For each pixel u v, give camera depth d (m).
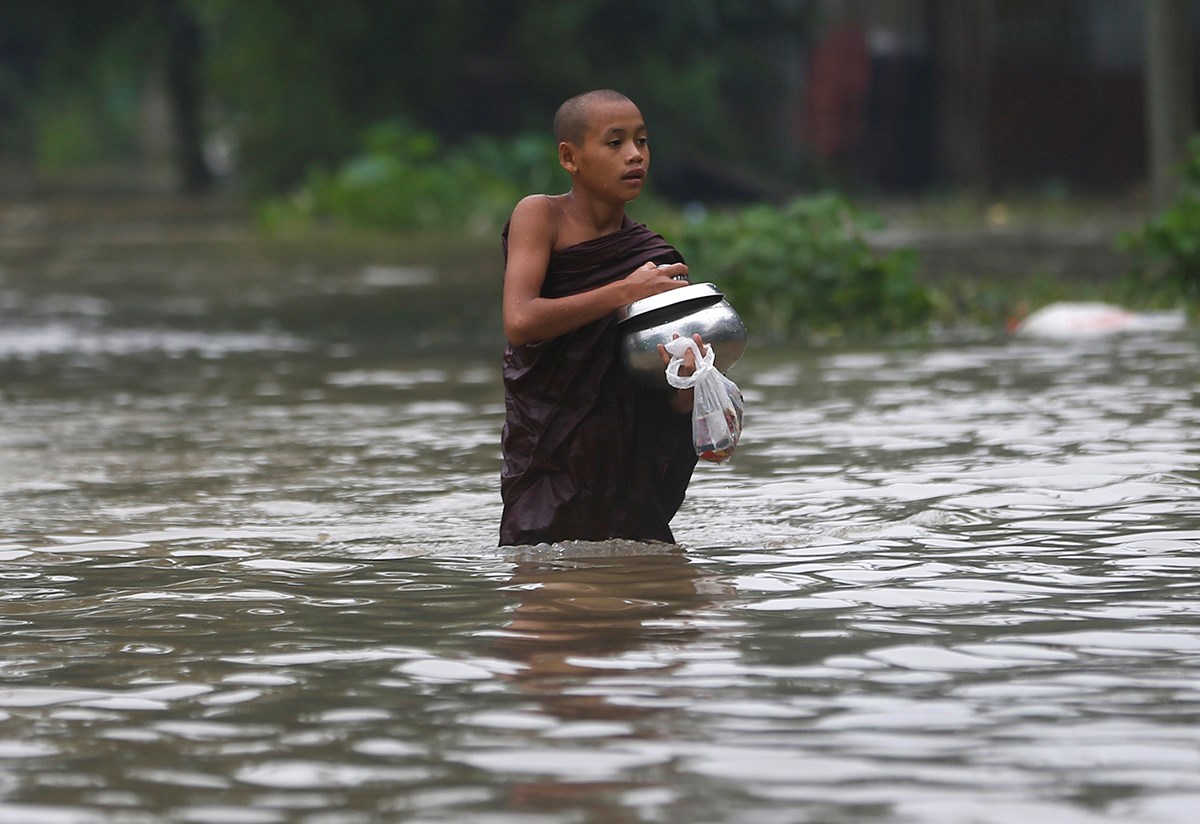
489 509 15.84
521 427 13.77
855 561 13.15
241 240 69.44
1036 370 24.69
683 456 13.85
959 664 10.13
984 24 89.00
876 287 32.38
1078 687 9.63
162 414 22.89
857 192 96.25
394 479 17.62
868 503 15.49
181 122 123.50
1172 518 14.47
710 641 10.77
